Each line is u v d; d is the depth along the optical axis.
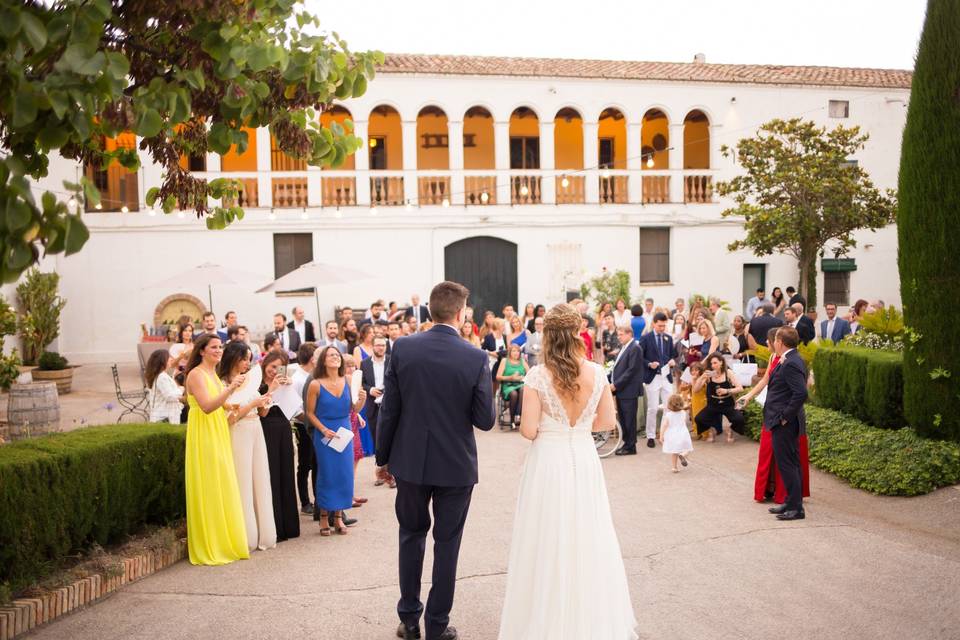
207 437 6.54
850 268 25.06
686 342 14.21
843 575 5.98
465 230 23.19
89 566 5.84
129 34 4.46
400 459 4.91
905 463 8.38
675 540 6.99
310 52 4.54
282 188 22.59
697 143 25.31
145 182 21.62
